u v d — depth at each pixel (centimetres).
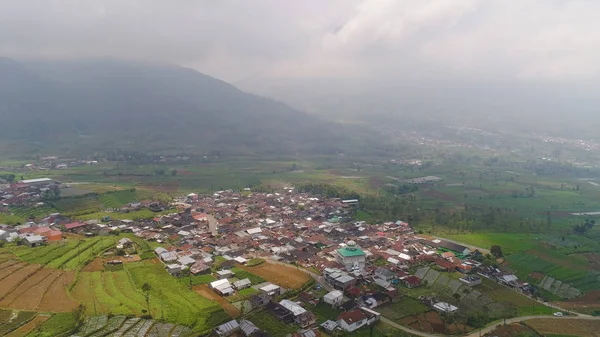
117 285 15175
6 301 13338
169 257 18475
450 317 13962
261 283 16300
